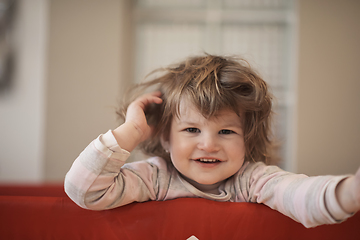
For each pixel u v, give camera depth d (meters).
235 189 0.65
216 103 0.61
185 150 0.62
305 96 2.35
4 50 2.47
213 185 0.68
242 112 0.64
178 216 0.53
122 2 2.35
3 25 2.47
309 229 0.51
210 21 2.53
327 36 2.35
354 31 2.34
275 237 0.52
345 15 2.35
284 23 2.52
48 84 2.31
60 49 2.32
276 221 0.52
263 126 0.74
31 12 2.49
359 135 2.32
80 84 2.31
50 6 2.34
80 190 0.52
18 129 2.46
